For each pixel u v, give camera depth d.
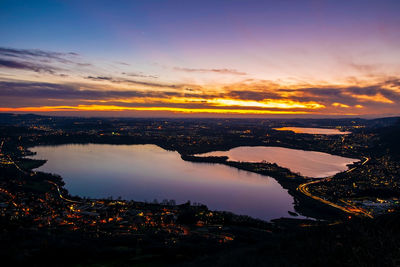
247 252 53.31
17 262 52.12
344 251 46.56
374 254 45.22
